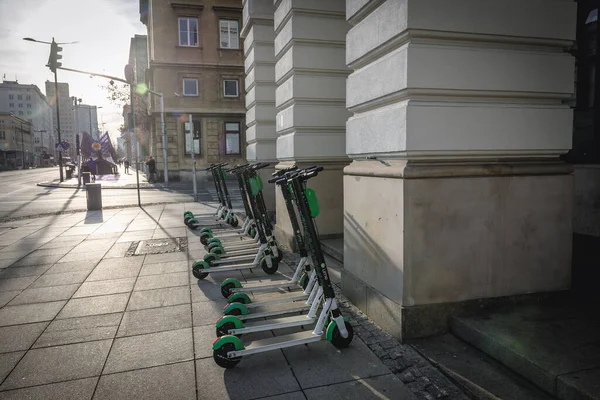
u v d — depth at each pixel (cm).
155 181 2534
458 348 291
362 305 370
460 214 311
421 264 305
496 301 322
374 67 349
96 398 246
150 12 2588
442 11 301
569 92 332
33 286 464
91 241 723
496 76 315
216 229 824
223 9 2511
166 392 251
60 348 311
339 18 561
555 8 322
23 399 246
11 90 13512
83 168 2764
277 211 701
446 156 311
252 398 243
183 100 2520
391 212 317
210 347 310
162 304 402
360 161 384
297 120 569
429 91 304
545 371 229
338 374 269
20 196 1678
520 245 326
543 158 336
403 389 250
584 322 289
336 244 565
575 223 471
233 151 2659
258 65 812
